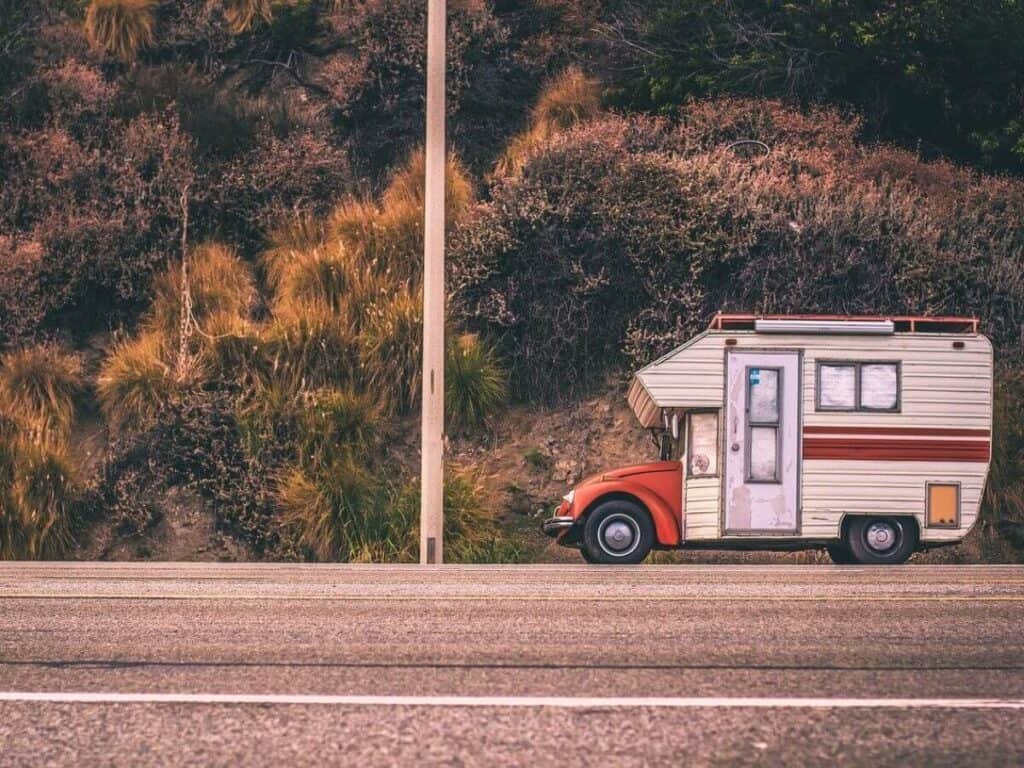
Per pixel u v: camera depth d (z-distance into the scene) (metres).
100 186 22.02
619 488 14.20
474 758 4.27
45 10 25.97
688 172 20.80
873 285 20.00
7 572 11.51
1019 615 7.71
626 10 25.22
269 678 5.66
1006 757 4.29
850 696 5.23
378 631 7.08
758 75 23.59
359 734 4.60
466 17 25.16
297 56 25.62
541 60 25.30
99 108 23.59
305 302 20.30
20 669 5.90
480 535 17.66
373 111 24.19
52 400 19.17
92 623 7.41
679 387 14.28
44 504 17.72
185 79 24.70
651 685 5.48
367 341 19.53
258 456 18.25
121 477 18.19
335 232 21.42
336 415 18.62
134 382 19.34
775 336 14.38
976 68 23.38
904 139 23.59
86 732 4.66
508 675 5.73
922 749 4.38
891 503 14.30
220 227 22.09
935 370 14.42
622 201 20.48
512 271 20.31
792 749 4.38
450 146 23.77
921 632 7.01
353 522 17.48
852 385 14.37
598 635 6.92
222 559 17.50
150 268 21.33
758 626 7.25
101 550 17.67
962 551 17.62
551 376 19.95
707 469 14.27
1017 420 18.81
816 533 14.24
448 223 21.42
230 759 4.29
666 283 20.12
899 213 20.64
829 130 22.45
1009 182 22.02
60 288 20.94
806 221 20.25
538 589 9.16
